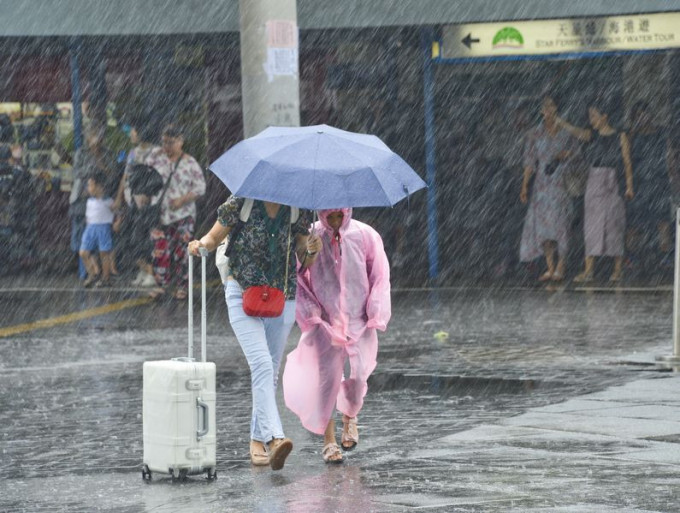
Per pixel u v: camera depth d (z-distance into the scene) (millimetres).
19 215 56094
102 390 26484
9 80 55094
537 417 21766
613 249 47688
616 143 48719
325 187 17562
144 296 46875
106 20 49156
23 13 49188
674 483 16578
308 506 15992
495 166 51938
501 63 51438
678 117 49969
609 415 21703
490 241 52125
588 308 39625
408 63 52062
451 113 51906
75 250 51281
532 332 34125
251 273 18625
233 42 53156
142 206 45656
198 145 54188
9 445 21031
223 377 27953
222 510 15984
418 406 23578
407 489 16734
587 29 49312
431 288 47500
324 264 19172
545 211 47656
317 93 52812
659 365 27609
